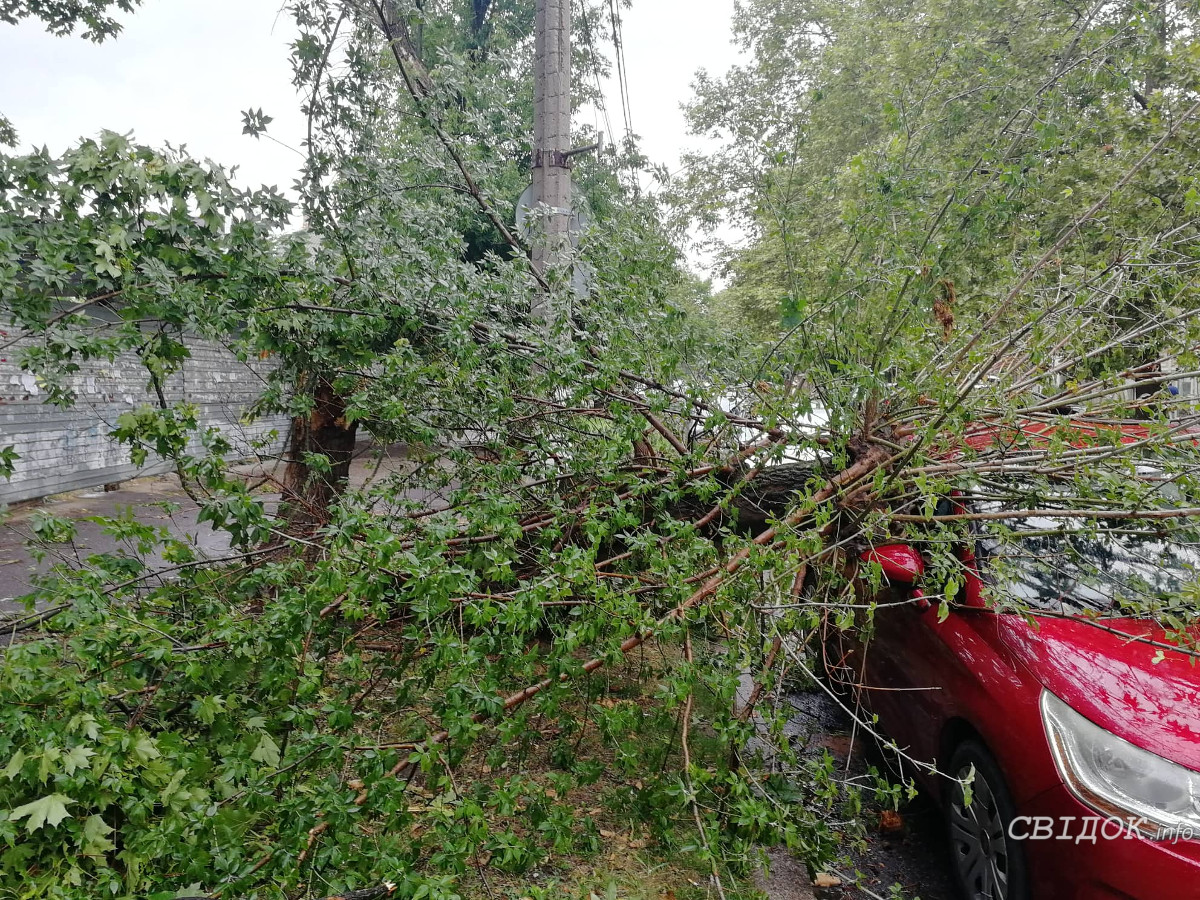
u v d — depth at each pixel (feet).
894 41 26.58
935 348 12.84
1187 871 7.36
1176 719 8.40
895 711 12.62
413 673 11.28
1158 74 19.26
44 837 6.27
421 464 13.32
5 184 8.91
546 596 8.43
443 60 13.92
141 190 9.41
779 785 9.24
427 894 6.36
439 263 12.28
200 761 7.07
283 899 6.41
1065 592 10.89
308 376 13.00
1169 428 10.68
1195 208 11.75
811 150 30.96
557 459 12.55
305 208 12.10
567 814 8.07
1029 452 11.66
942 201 12.73
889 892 10.50
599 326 12.54
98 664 7.47
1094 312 12.04
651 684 14.51
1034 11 23.68
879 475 10.09
